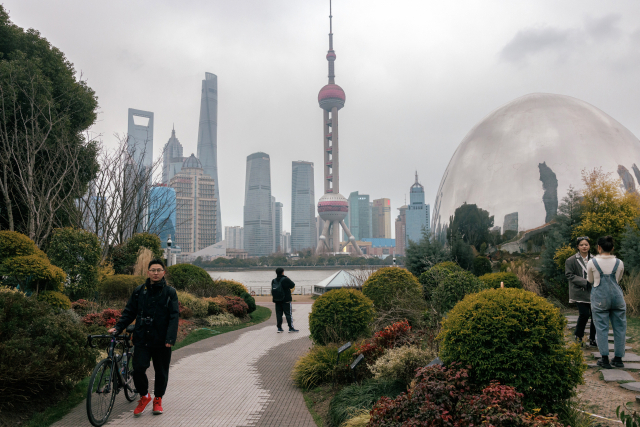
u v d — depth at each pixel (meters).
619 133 14.80
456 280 8.73
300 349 9.56
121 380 5.39
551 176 14.11
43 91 18.20
